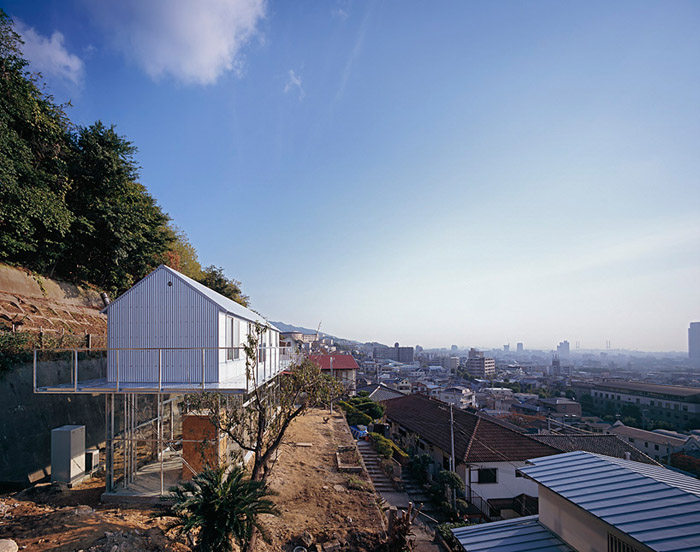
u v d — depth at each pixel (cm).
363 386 6334
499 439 2305
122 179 2119
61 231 1634
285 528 859
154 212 2517
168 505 914
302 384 966
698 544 687
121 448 1184
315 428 1931
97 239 2014
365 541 843
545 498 1064
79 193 1930
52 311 1647
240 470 747
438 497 1997
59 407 1230
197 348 999
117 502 935
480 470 2077
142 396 1415
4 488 993
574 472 1076
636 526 767
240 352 1383
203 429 1038
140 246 2359
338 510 985
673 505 820
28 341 1228
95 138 2011
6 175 1360
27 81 1670
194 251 4056
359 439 2461
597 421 7575
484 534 1073
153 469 1143
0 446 1005
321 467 1320
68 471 1023
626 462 1130
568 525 968
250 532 645
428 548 1407
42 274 1738
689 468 4338
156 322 1172
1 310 1361
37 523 718
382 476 1912
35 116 1639
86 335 1705
